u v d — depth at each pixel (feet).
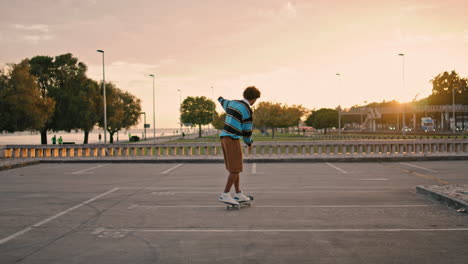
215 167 51.44
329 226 17.51
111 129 226.99
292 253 13.61
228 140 20.70
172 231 16.78
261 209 21.59
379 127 461.78
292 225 17.75
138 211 21.22
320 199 24.93
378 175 39.34
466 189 25.50
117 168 50.42
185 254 13.57
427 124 291.99
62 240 15.43
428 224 17.78
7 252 13.85
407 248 14.14
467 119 330.54
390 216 19.57
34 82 133.49
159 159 61.11
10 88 129.29
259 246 14.48
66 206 22.82
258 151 100.53
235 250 14.01
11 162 53.93
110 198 25.73
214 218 19.31
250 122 20.79
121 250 14.07
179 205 23.03
